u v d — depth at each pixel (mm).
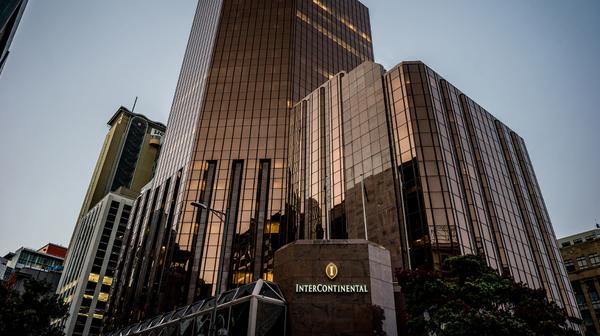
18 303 36500
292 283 33219
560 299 60469
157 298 69188
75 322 118188
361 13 122875
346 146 64812
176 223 74438
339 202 60500
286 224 69375
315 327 31109
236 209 73812
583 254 94625
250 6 103688
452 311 25422
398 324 35469
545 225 69812
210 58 95312
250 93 88188
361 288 32562
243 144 81625
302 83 90250
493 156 67188
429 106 57812
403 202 51531
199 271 67875
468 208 53250
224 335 25781
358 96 67438
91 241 136750
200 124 85375
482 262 29969
